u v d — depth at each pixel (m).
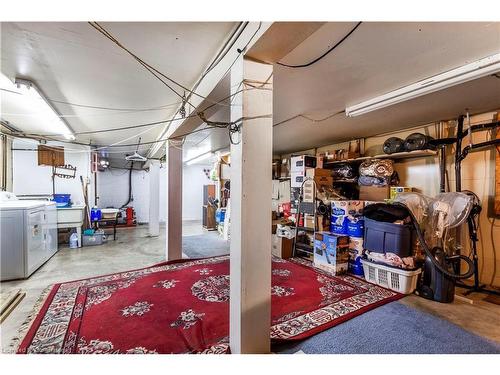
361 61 1.93
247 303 1.57
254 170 1.59
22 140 5.09
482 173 3.09
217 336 1.91
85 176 5.93
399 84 2.37
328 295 2.72
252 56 1.56
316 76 2.20
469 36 1.59
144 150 6.79
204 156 7.36
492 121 2.98
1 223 3.08
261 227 1.62
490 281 3.01
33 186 5.32
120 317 2.17
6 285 2.99
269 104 1.64
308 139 4.85
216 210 7.39
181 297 2.59
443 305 2.53
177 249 4.08
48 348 1.74
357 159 4.21
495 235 2.99
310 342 1.87
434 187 3.56
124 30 1.62
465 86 2.29
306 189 4.29
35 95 2.68
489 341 1.91
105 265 3.82
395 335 1.97
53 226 4.41
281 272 3.49
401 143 3.58
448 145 3.40
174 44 1.81
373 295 2.73
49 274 3.39
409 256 2.86
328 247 3.54
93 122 3.97
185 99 2.73
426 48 1.74
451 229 2.92
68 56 1.97
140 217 9.20
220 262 3.94
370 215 3.20
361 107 2.85
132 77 2.35
